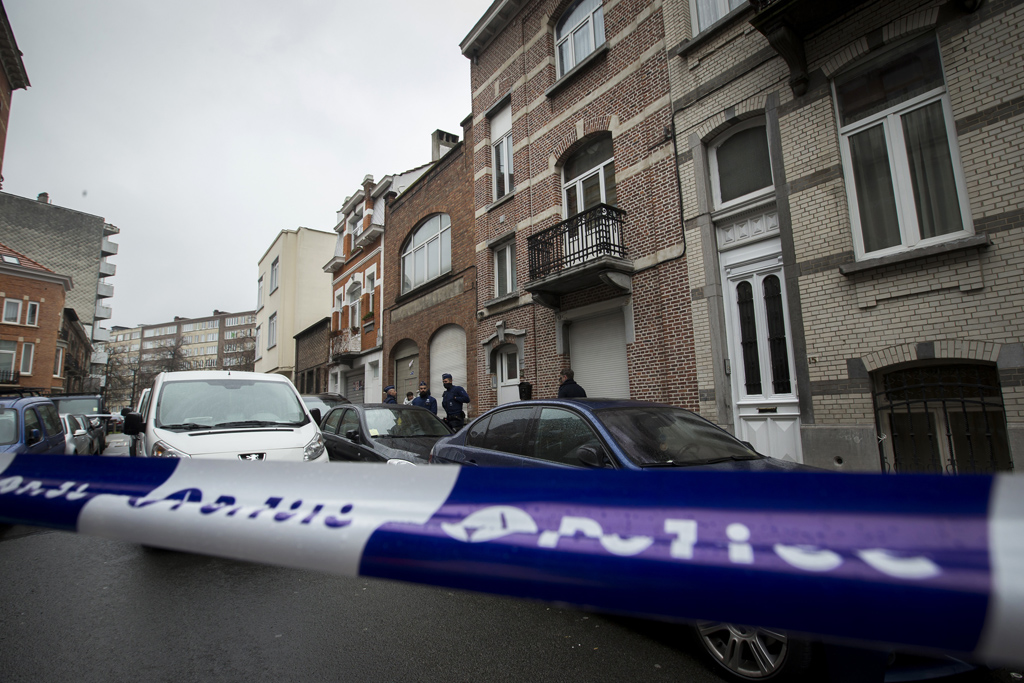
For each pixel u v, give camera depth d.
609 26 10.35
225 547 1.07
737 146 8.14
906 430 5.98
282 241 32.34
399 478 1.11
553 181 11.50
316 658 2.96
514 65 13.05
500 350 13.17
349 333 22.33
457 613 3.65
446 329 15.58
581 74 10.97
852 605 0.58
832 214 6.60
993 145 5.41
